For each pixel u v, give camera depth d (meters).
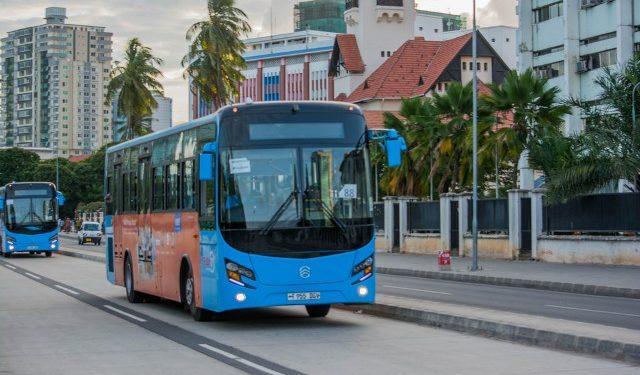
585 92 69.31
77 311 22.14
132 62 89.75
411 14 133.50
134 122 90.56
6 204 58.03
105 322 19.38
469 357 13.32
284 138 17.08
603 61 67.50
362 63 132.00
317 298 16.83
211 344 15.31
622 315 19.67
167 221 20.56
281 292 16.72
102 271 42.53
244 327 17.92
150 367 12.90
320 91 179.88
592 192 39.16
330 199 17.05
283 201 16.88
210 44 71.06
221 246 16.75
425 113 65.62
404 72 117.62
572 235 41.06
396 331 16.81
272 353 14.08
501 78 115.06
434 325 17.62
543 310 21.02
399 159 17.12
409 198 55.81
